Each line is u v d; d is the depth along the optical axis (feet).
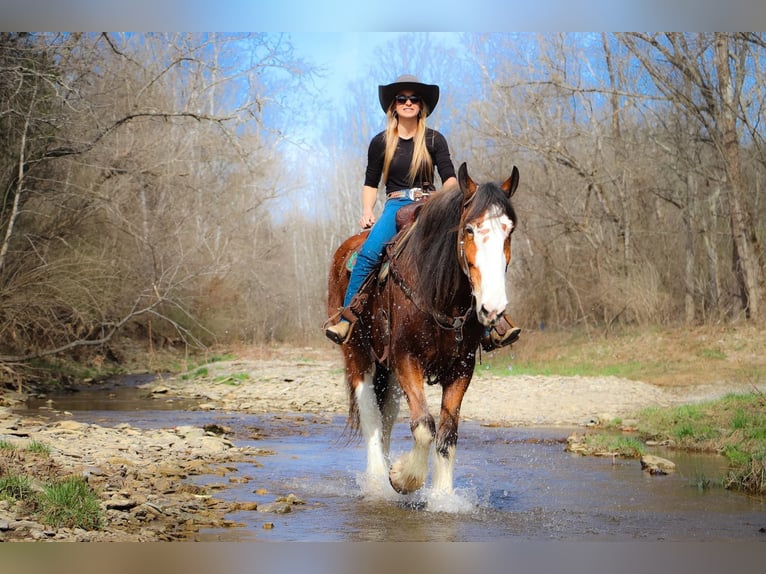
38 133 52.90
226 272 77.71
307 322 129.39
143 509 17.49
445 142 22.04
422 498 20.18
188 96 74.64
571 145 87.86
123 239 65.62
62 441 25.41
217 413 42.19
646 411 39.14
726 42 75.05
